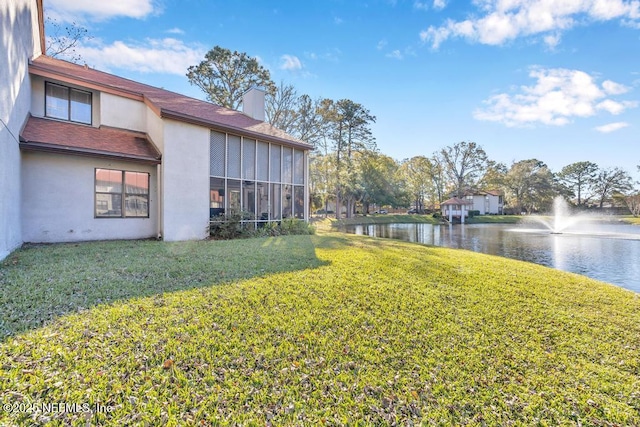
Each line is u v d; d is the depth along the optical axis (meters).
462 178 46.94
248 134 11.16
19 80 6.68
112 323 3.09
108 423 1.86
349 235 12.97
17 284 4.06
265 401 2.19
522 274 6.59
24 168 7.41
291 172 13.34
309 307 3.89
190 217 9.66
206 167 10.10
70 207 8.16
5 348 2.49
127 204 9.20
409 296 4.56
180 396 2.15
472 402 2.33
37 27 9.58
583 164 55.66
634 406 2.37
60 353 2.49
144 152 9.18
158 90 12.32
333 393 2.33
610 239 19.58
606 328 3.85
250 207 11.59
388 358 2.86
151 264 5.55
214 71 24.05
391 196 40.41
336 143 33.50
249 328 3.22
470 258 8.31
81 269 4.97
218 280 4.76
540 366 2.89
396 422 2.08
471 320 3.85
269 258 6.53
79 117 9.17
